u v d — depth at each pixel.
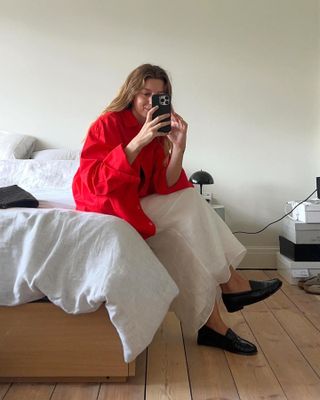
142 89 1.57
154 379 1.36
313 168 2.94
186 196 1.60
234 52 2.90
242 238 2.96
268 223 2.96
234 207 2.96
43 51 2.91
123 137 1.59
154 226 1.50
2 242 1.31
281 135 2.93
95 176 1.45
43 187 2.17
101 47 2.90
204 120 2.93
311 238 2.51
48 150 2.77
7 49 2.90
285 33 2.88
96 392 1.27
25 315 1.31
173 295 1.34
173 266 1.56
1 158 2.60
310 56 2.89
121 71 2.91
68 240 1.29
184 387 1.30
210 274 1.52
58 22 2.89
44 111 2.93
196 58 2.90
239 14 2.88
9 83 2.92
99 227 1.29
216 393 1.27
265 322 1.86
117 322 1.22
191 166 2.95
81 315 1.30
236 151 2.94
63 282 1.27
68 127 2.94
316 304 2.12
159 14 2.88
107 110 1.63
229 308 1.64
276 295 2.28
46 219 1.32
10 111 2.93
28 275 1.25
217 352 1.56
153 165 1.64
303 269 2.50
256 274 2.80
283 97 2.91
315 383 1.32
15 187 1.65
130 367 1.32
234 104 2.92
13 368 1.31
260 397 1.24
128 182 1.43
